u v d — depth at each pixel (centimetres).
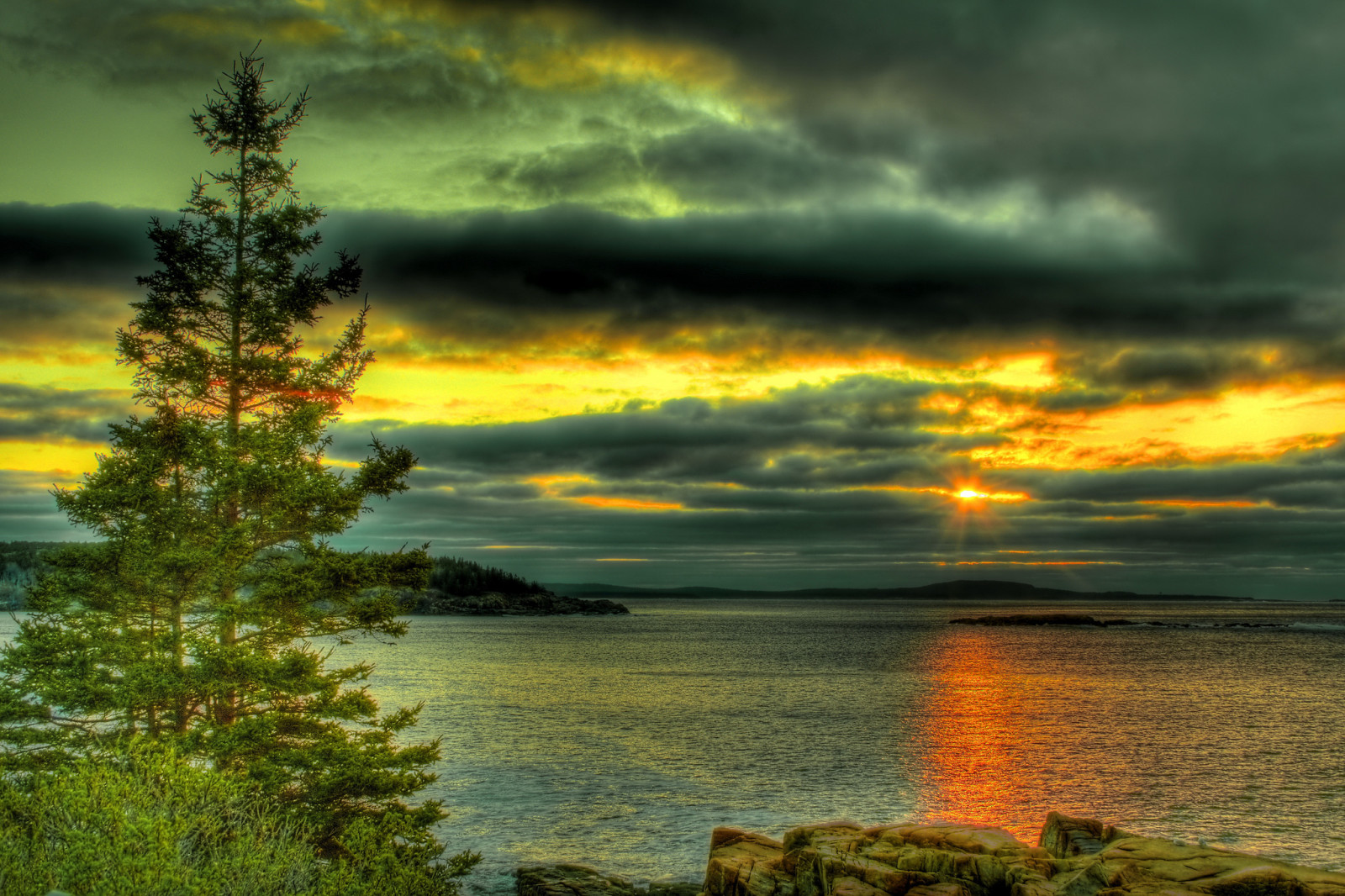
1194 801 3672
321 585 1836
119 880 913
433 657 11531
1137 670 9956
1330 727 5706
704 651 13188
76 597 1780
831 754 4656
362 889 1323
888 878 1287
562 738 5109
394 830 1628
